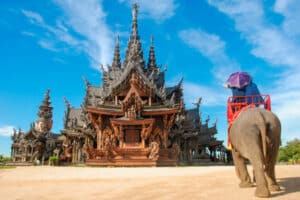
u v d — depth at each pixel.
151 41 71.69
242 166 8.83
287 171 13.72
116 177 18.69
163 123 46.91
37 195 10.73
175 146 43.69
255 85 10.07
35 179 18.56
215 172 17.95
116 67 64.62
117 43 71.19
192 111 66.81
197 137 58.25
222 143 63.47
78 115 63.84
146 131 43.22
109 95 51.53
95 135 53.53
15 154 72.06
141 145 43.03
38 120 74.31
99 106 47.00
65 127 60.66
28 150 66.06
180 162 49.50
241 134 7.17
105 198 9.24
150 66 68.88
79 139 58.06
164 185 11.70
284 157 67.94
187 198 8.00
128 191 10.57
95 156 42.38
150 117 46.94
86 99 55.12
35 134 66.69
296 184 8.50
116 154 41.47
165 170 26.72
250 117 7.22
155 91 50.06
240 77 9.99
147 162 40.06
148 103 50.56
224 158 64.44
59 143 70.94
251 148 6.78
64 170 29.78
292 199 6.22
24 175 23.03
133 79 47.81
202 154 61.97
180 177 15.51
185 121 56.56
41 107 75.69
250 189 8.23
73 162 55.97
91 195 10.19
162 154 42.78
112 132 46.41
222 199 7.24
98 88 60.94
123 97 51.28
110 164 40.69
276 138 7.14
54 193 11.22
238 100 9.88
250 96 9.53
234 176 13.07
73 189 12.41
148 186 11.78
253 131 6.88
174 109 45.25
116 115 46.94
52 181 16.84
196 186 10.48
